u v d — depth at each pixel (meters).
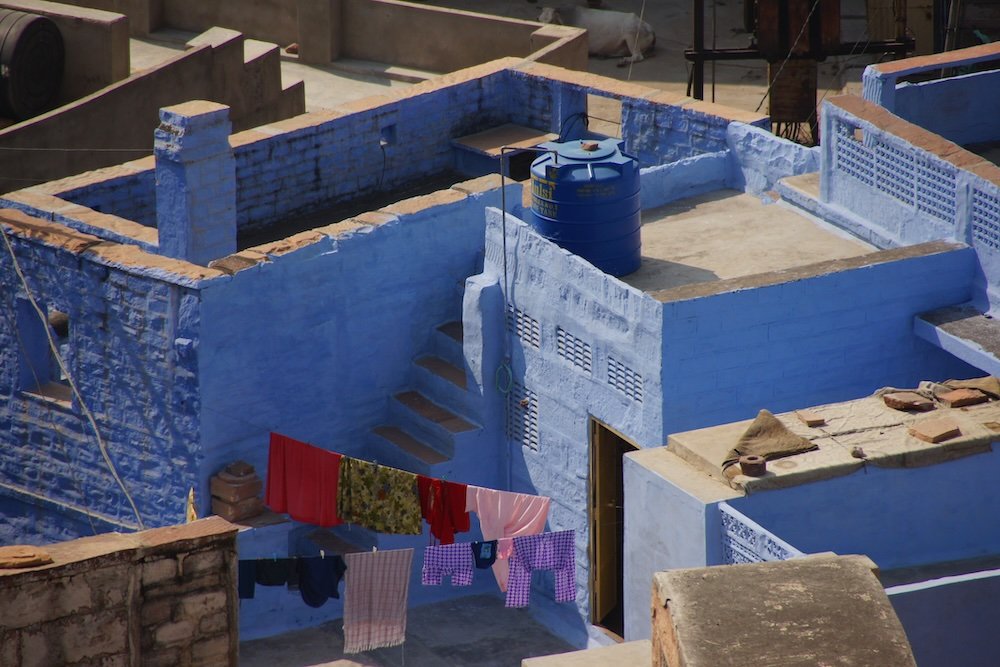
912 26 103.19
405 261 63.78
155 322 60.44
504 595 62.66
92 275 61.75
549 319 58.78
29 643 38.12
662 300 53.12
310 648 59.03
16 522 67.81
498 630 60.41
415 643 59.47
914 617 41.44
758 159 66.56
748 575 34.25
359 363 63.81
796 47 85.81
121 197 70.31
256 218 72.44
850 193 61.16
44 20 90.56
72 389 63.97
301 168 73.50
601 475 58.62
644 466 47.12
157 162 64.62
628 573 48.69
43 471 66.31
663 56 114.00
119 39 91.75
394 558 51.53
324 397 63.16
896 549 46.84
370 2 98.44
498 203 65.69
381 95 77.06
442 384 63.62
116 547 38.94
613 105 105.00
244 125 89.56
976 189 54.88
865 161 60.00
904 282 55.28
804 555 41.94
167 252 65.50
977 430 46.91
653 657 35.41
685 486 45.72
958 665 42.00
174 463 61.84
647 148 74.94
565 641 59.88
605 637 59.03
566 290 57.56
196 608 40.16
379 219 63.06
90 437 64.25
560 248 57.78
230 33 89.06
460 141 78.75
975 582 41.56
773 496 45.28
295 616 60.41
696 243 62.16
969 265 55.84
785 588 33.78
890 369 56.19
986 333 54.09
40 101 91.50
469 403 62.50
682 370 53.81
